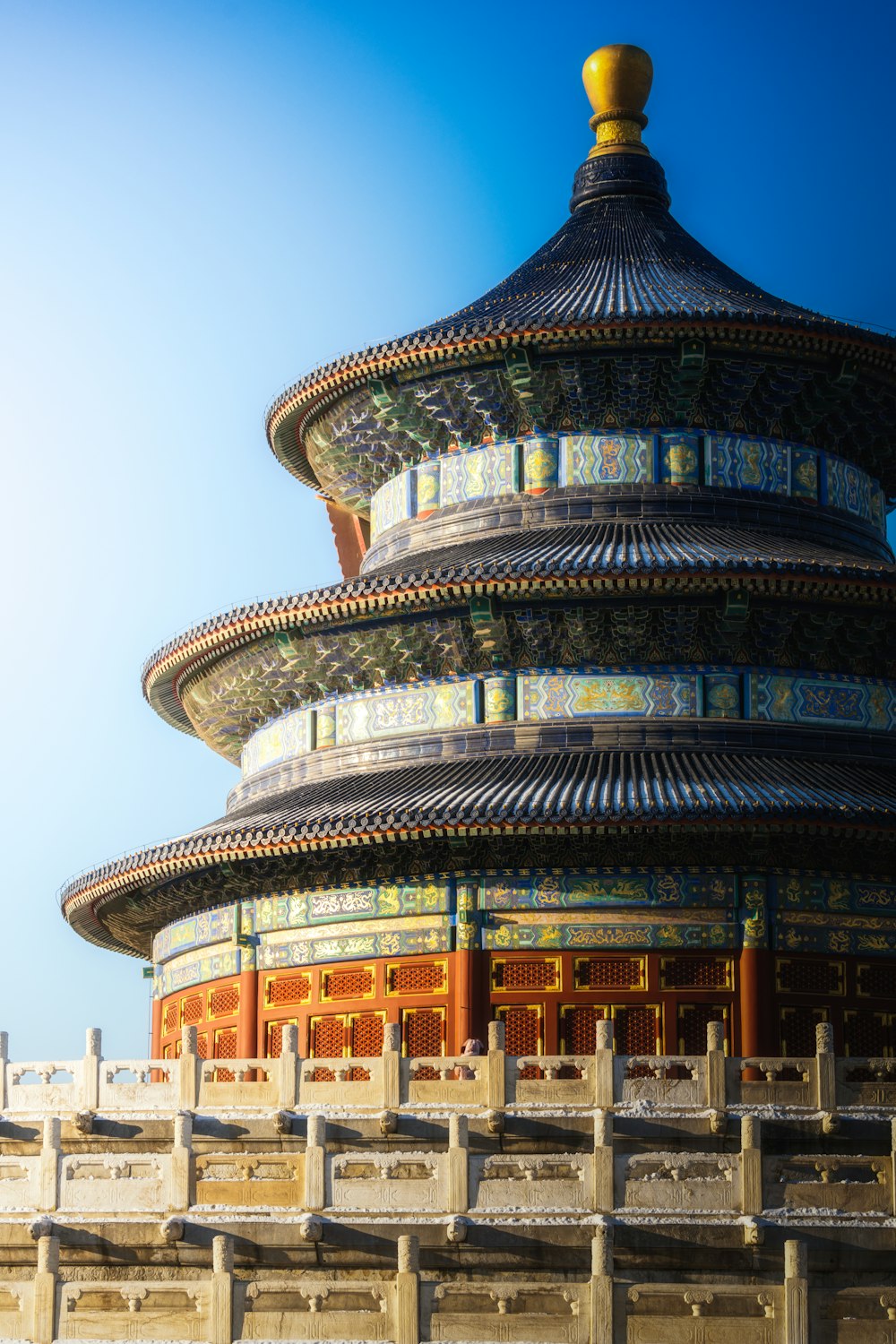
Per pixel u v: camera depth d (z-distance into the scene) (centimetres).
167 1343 4350
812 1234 4503
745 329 7238
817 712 6994
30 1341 4391
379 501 8075
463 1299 4300
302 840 6512
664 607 6850
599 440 7538
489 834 6362
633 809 6259
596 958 6481
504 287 8006
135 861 6975
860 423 7762
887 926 6575
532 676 7012
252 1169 4794
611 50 8675
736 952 6450
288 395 7925
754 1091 4875
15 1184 4844
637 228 8269
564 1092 4900
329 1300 4341
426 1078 5144
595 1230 4525
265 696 7556
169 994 7456
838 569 6712
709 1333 4216
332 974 6769
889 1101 4862
